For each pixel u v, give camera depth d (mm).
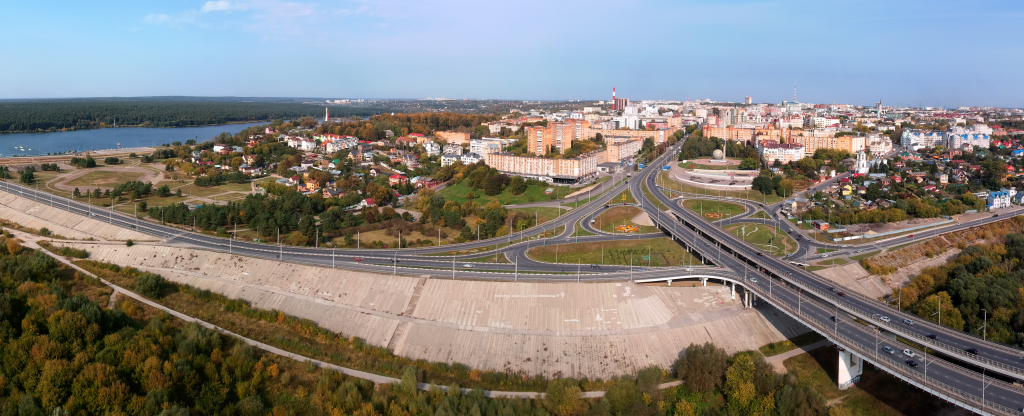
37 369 179875
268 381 192500
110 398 168375
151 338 199750
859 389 198750
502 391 199250
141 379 179500
